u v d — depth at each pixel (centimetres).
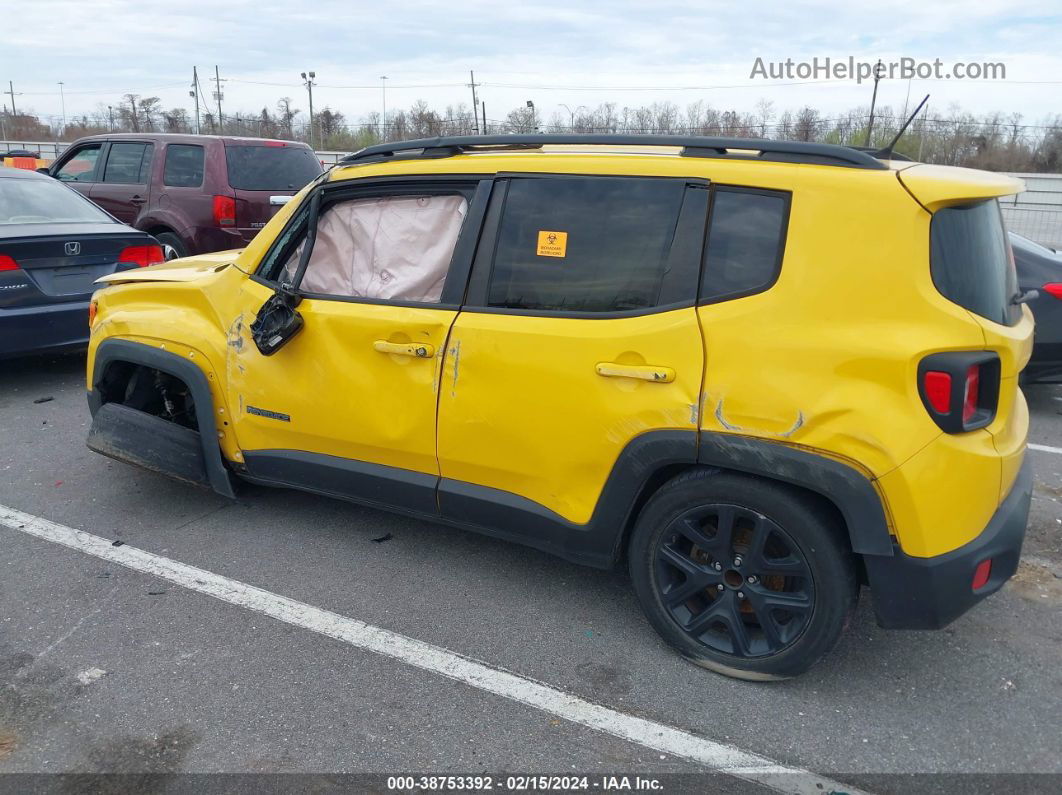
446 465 344
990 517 277
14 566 385
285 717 285
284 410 380
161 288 428
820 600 282
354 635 333
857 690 303
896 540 268
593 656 321
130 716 284
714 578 301
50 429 571
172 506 450
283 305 368
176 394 475
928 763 268
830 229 274
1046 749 274
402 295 359
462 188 345
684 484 298
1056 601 364
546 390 313
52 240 623
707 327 287
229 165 914
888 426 262
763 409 276
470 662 317
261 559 394
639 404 296
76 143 1044
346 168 374
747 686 304
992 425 277
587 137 322
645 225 305
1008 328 284
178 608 352
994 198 282
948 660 322
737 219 290
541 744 274
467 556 398
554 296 319
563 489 320
